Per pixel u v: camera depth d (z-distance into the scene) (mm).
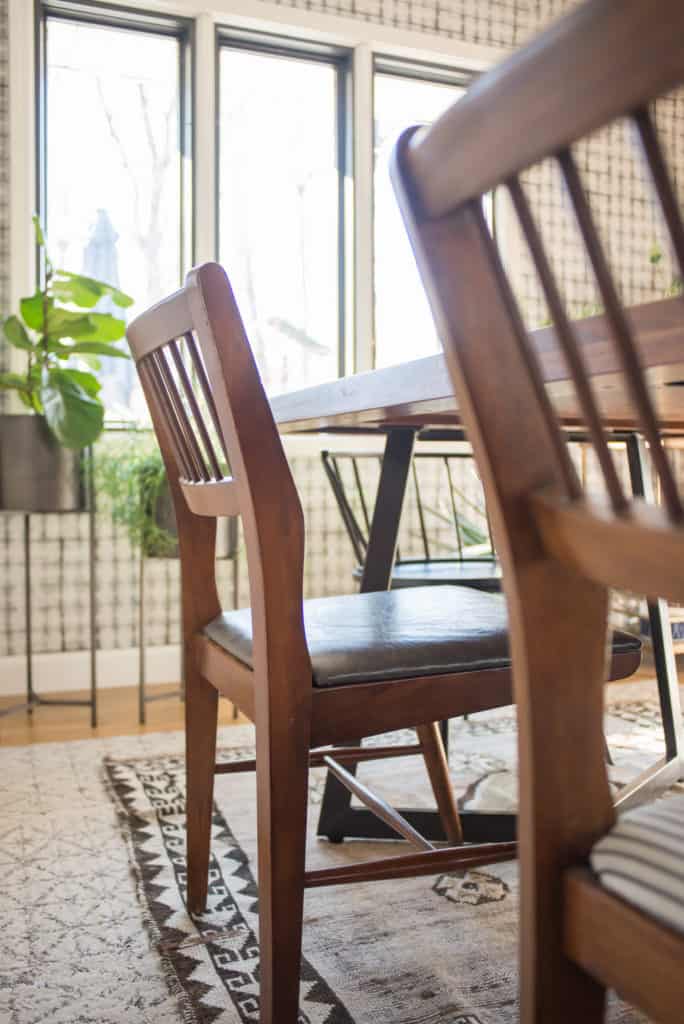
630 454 1693
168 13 3289
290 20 3379
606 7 383
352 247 3639
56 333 2734
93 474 2811
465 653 1052
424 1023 1115
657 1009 504
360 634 1086
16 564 3072
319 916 1413
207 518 1368
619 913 531
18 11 3049
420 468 3588
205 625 1373
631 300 4023
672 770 1456
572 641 572
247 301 3578
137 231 3439
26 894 1495
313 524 3465
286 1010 970
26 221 3092
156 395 1290
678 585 448
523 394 562
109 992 1194
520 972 593
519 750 580
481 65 3760
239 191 3547
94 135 3365
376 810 1299
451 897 1481
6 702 2967
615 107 400
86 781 2088
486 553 2885
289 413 1616
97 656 3178
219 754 2275
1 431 2643
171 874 1574
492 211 3812
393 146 561
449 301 544
